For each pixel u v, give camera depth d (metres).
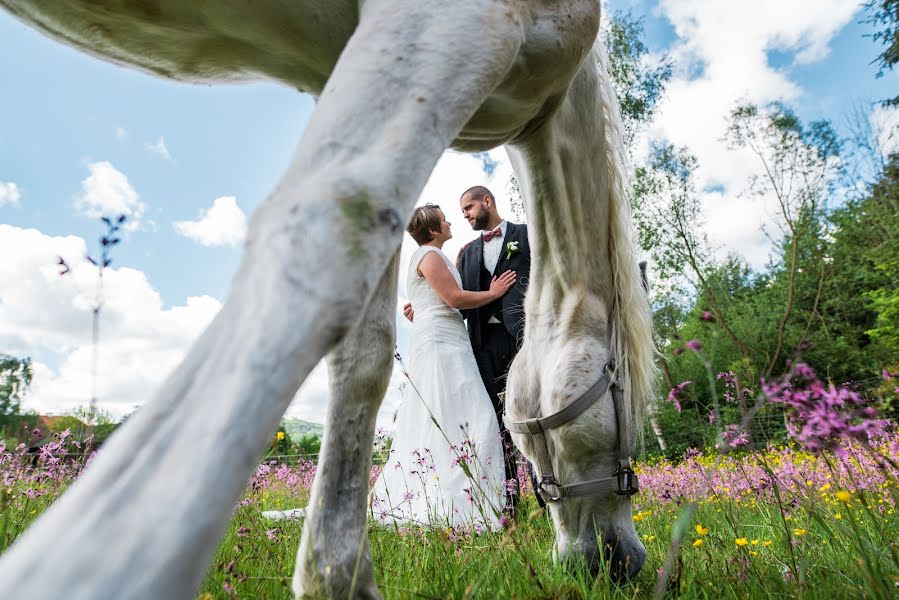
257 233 0.79
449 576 1.79
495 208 4.58
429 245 4.45
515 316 3.38
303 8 1.33
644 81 21.17
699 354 1.38
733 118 19.42
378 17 1.04
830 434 1.26
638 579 1.98
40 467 2.93
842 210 22.92
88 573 0.53
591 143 2.12
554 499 1.99
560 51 1.45
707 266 20.94
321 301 0.75
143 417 0.65
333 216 0.80
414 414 4.63
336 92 0.95
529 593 1.66
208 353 0.70
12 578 0.51
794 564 1.67
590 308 2.08
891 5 19.53
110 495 0.58
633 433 2.11
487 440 4.37
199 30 1.36
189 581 0.57
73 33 1.36
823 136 18.81
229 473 0.63
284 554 2.24
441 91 1.00
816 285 21.22
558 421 1.94
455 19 1.07
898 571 1.55
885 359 15.36
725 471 3.85
